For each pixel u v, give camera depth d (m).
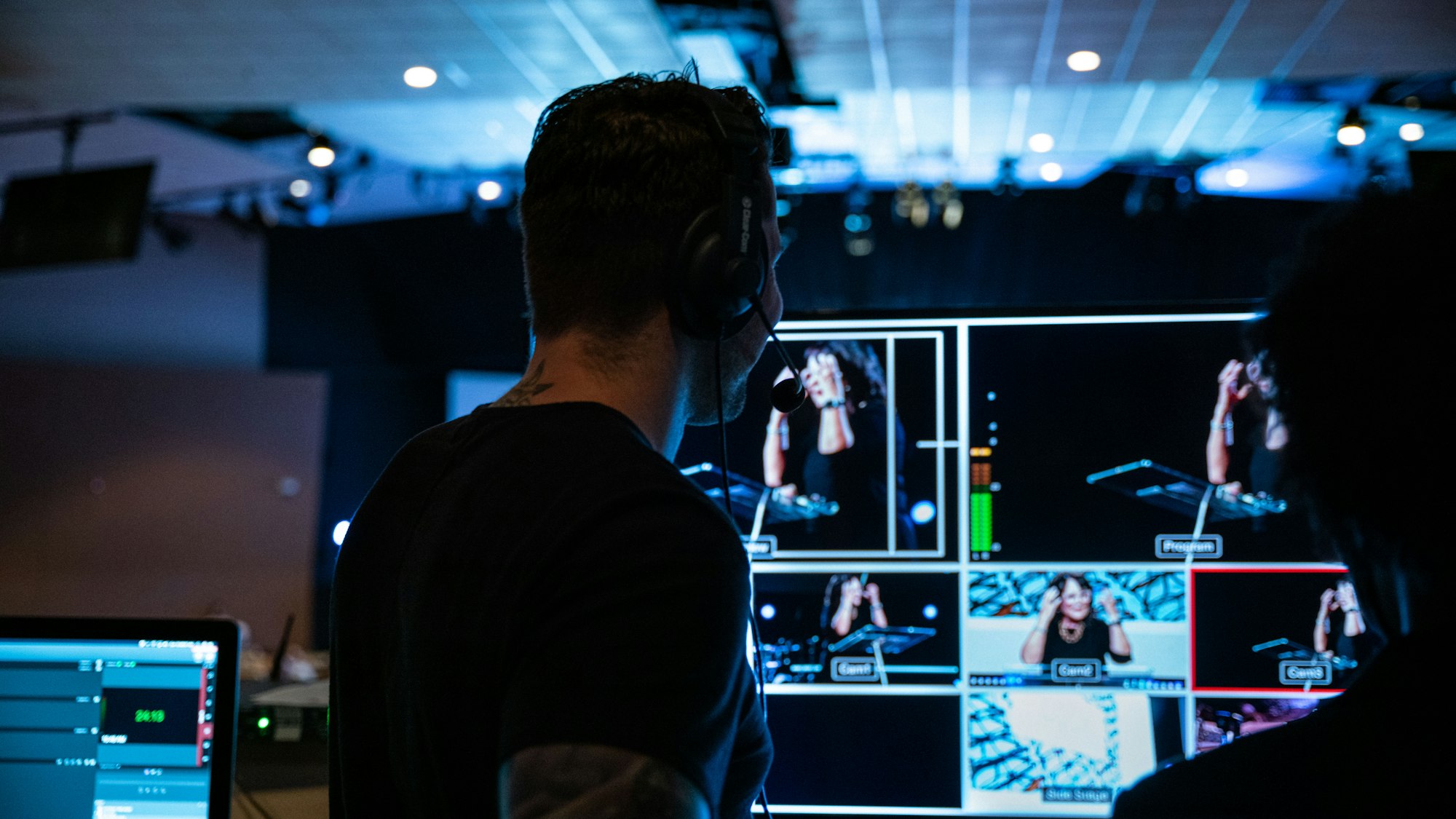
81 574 6.67
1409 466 0.49
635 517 0.56
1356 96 5.25
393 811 0.65
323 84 4.88
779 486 1.12
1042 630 1.08
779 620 1.10
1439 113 5.47
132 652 1.25
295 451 7.19
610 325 0.66
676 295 0.66
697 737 0.51
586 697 0.50
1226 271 7.15
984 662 1.08
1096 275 7.42
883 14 4.09
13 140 5.68
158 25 4.18
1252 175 6.70
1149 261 7.31
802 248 7.79
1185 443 1.07
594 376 0.67
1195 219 7.20
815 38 4.35
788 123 5.71
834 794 1.08
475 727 0.57
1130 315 1.08
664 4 3.99
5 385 6.61
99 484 6.76
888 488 1.10
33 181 5.21
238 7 4.02
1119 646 1.07
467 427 0.71
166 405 6.95
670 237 0.66
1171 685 1.06
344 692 0.68
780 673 1.10
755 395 1.13
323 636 7.29
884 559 1.10
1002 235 7.55
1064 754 1.06
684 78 0.73
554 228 0.67
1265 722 1.05
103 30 4.23
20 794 1.24
